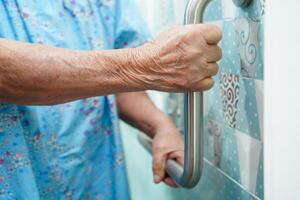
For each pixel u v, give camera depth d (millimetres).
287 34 401
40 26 640
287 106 411
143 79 468
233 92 566
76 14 685
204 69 458
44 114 645
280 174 428
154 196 1008
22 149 612
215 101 642
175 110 884
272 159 436
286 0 397
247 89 519
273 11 414
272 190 440
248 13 495
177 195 915
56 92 487
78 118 690
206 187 729
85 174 722
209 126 680
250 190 542
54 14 658
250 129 523
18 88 483
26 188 618
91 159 736
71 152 688
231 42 555
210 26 457
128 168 1004
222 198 655
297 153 408
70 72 473
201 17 477
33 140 641
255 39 482
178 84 465
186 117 504
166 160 708
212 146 677
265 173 446
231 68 564
